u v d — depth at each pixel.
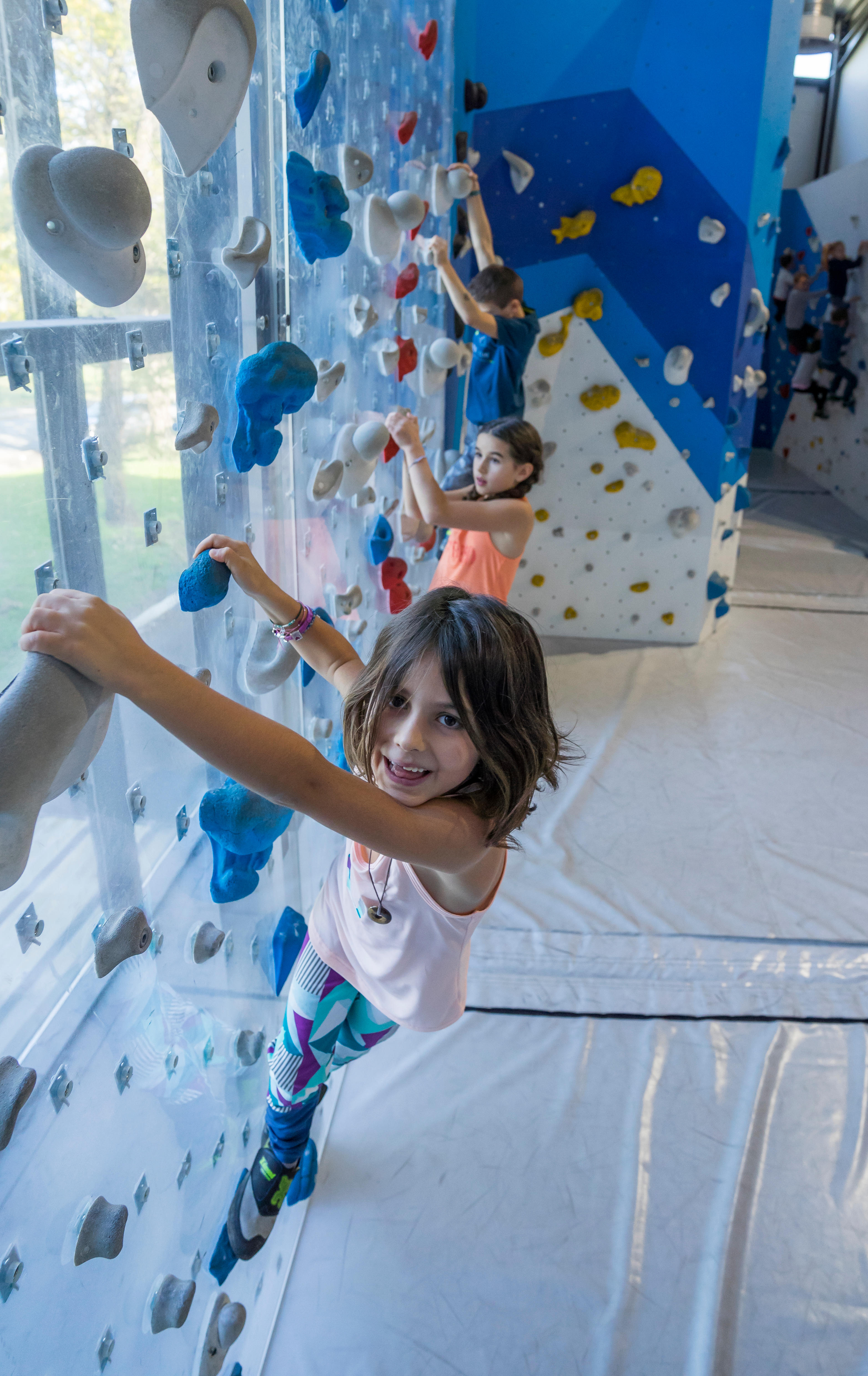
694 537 3.68
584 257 3.30
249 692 1.07
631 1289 1.36
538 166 3.18
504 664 0.85
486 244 2.72
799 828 2.57
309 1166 1.41
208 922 0.97
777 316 7.87
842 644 3.88
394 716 0.89
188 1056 0.95
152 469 0.78
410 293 1.74
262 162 0.96
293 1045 1.18
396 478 1.92
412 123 1.68
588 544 3.74
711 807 2.66
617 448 3.57
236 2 0.67
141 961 0.82
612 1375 1.24
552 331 3.39
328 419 1.35
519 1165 1.55
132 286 0.63
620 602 3.82
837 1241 1.44
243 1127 1.18
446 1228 1.44
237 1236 1.12
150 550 0.80
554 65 3.04
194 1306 1.02
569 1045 1.79
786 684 3.48
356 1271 1.37
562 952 2.05
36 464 0.61
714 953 2.05
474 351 2.58
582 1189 1.51
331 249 1.10
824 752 3.00
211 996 1.02
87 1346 0.76
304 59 1.09
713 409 3.48
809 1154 1.58
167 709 0.64
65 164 0.54
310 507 1.29
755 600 4.36
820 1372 1.26
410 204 1.50
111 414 0.70
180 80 0.66
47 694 0.54
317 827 1.51
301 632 1.01
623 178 3.20
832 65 8.06
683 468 3.58
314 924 1.19
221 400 0.90
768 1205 1.49
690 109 3.08
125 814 0.77
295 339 1.13
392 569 1.74
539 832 2.51
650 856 2.42
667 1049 1.79
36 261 0.59
